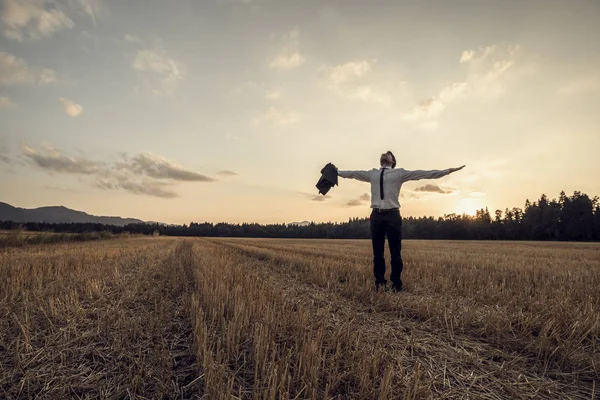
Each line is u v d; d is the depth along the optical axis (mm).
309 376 2393
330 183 5879
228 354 2777
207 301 4316
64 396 2230
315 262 9711
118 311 4117
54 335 3270
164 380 2449
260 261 11539
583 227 77375
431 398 2182
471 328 3717
